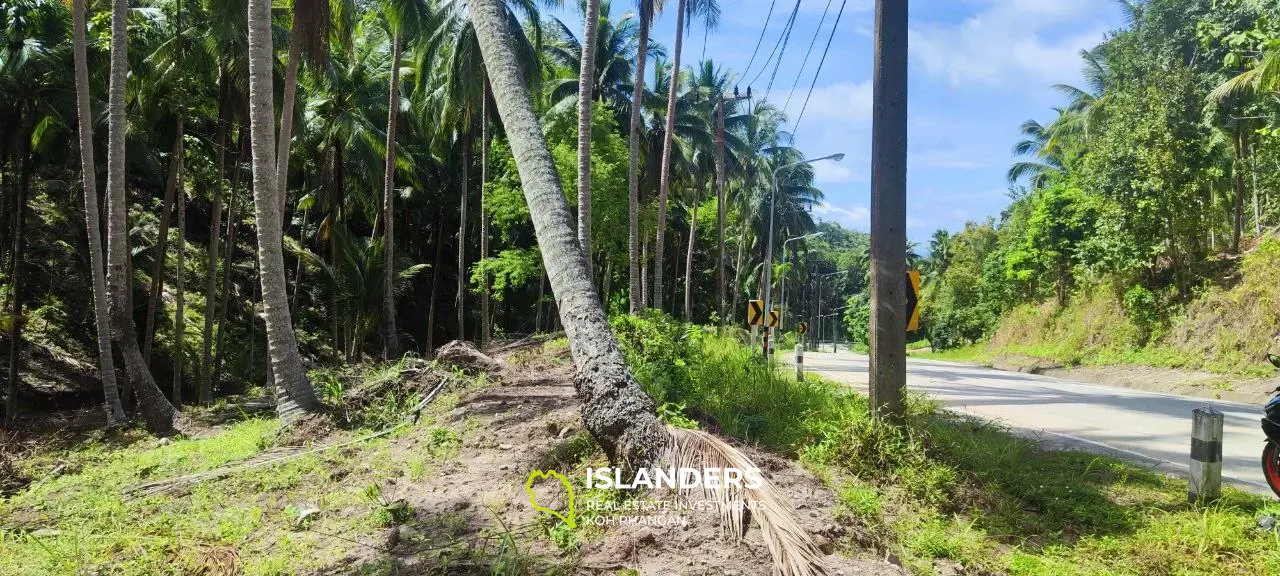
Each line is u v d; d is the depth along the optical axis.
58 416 19.55
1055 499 5.80
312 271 33.84
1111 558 4.78
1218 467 5.95
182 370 24.30
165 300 27.08
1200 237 23.89
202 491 6.63
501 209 26.09
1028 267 35.59
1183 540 4.96
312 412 10.42
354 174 30.30
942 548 4.65
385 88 30.22
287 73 15.85
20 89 17.00
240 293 30.98
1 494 8.27
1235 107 22.83
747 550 4.03
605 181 26.02
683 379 8.28
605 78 29.92
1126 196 24.05
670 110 24.70
